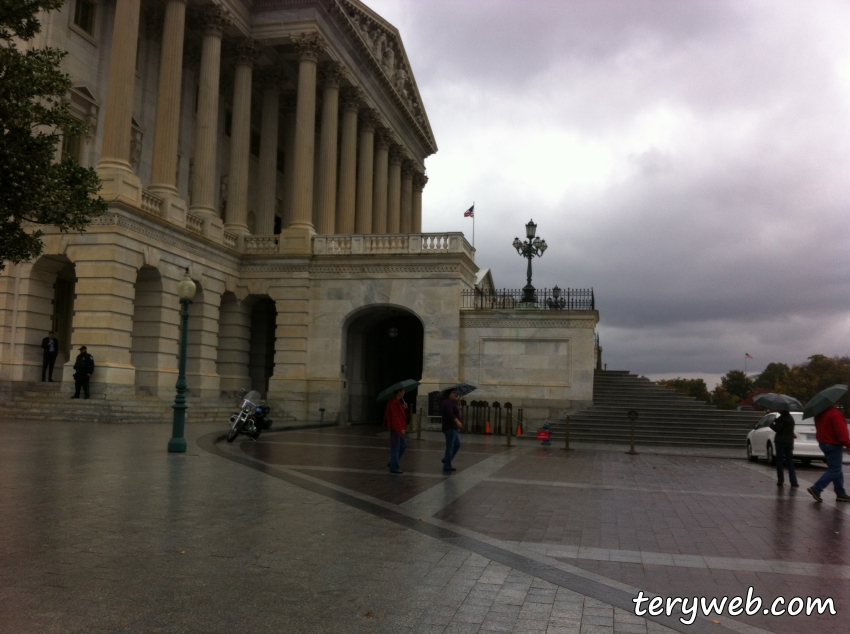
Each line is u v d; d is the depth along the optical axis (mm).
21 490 11336
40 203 12852
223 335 39281
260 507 11000
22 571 7062
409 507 11758
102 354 28906
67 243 29625
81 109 34562
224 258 37969
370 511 11164
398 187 61062
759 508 13242
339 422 37688
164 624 5812
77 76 34281
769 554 9273
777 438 17016
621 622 6262
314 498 12133
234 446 21109
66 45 33562
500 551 8773
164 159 34062
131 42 31594
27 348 29953
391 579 7320
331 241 39094
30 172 12336
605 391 36875
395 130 59812
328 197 44406
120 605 6219
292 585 6988
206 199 37250
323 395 37969
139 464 15266
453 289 36781
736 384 153750
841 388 14594
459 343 36375
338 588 6945
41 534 8562
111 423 25766
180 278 33844
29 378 29891
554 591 7113
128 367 29766
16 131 12547
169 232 32906
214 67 38188
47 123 13164
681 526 11031
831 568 8609
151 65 39406
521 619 6223
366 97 51219
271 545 8570
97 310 29109
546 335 35312
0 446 17047
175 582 6930
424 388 36062
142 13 38656
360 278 38188
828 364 107750
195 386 35344
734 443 31203
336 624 5949
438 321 36656
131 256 30328
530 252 38281
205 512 10375
